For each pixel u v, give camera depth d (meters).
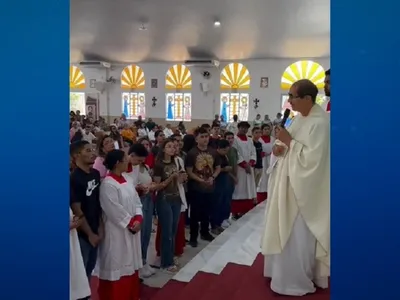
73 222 2.46
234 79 14.39
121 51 13.64
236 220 5.42
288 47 12.44
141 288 3.47
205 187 4.52
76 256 2.48
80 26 10.73
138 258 3.01
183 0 8.64
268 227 2.59
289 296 2.55
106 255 2.82
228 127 12.53
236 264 3.41
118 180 2.87
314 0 8.32
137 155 3.62
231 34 11.27
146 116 15.30
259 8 8.98
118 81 15.46
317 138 2.47
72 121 9.31
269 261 2.86
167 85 15.07
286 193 2.53
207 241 4.81
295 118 2.66
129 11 9.51
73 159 2.73
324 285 2.61
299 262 2.53
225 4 8.88
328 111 2.77
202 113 14.79
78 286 2.47
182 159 4.49
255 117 14.23
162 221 3.88
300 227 2.52
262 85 14.13
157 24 10.49
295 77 13.80
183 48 13.09
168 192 3.87
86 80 15.64
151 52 13.67
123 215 2.80
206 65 14.27
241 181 5.84
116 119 13.85
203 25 10.47
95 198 2.75
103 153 3.57
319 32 10.73
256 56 13.70
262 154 6.45
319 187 2.47
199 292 3.00
